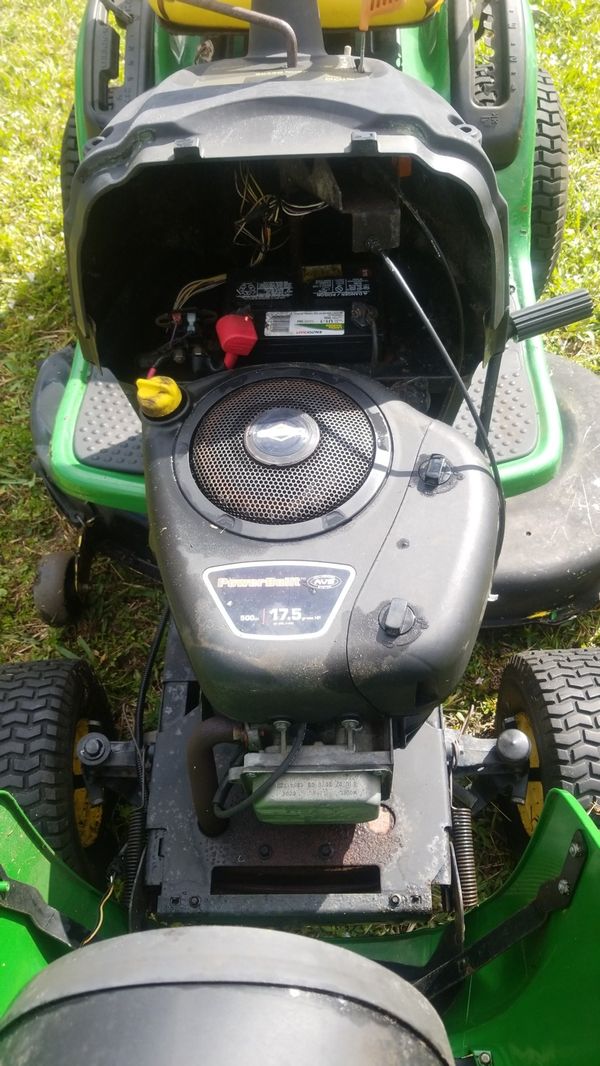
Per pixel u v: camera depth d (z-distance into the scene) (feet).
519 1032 5.82
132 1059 3.80
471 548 5.47
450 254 6.86
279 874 6.62
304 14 6.44
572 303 6.18
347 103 5.75
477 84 9.30
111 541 9.64
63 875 6.51
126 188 6.61
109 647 9.80
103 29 9.56
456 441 5.87
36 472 10.17
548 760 6.89
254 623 5.27
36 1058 3.95
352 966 4.31
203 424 6.02
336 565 5.41
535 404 8.21
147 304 7.54
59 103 14.82
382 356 7.13
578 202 12.62
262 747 5.71
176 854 6.56
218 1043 3.82
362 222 6.13
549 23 14.70
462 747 7.04
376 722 5.69
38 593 9.26
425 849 6.46
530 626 9.55
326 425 5.86
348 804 5.53
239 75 6.22
